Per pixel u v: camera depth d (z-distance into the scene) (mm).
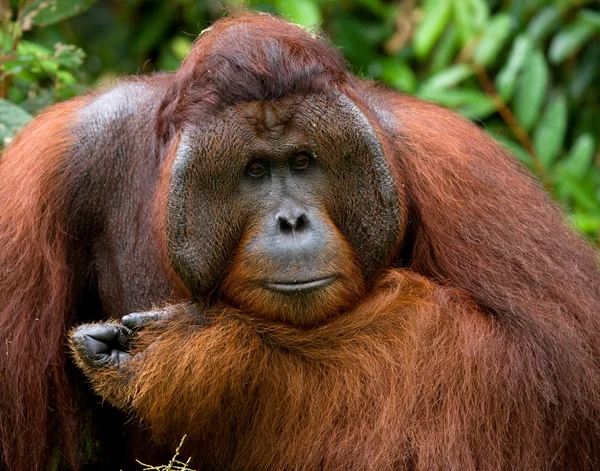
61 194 7594
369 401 6805
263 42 6855
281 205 6742
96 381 6898
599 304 7457
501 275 7148
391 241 7016
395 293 7043
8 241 7375
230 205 6805
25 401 7258
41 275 7391
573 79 12797
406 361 6820
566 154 12914
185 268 6906
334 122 6762
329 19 13695
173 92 7145
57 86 9938
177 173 6781
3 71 9750
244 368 6801
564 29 12250
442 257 7348
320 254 6699
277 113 6699
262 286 6773
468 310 7082
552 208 7949
